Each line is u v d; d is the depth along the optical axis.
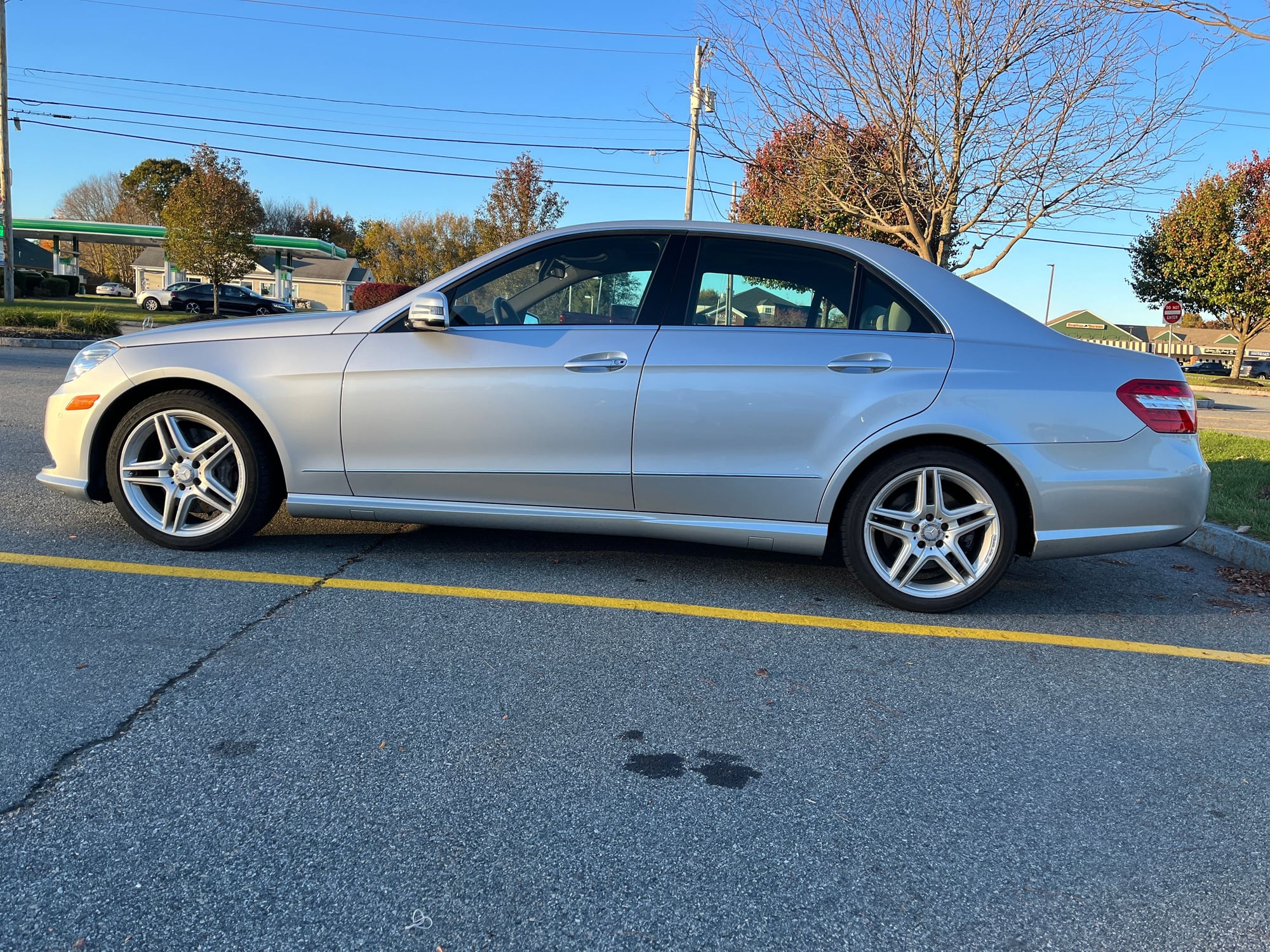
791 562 4.46
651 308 3.79
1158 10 6.42
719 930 1.78
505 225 35.72
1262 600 4.32
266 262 56.00
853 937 1.78
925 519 3.69
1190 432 3.69
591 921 1.79
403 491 3.88
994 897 1.93
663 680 2.96
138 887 1.81
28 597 3.34
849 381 3.61
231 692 2.69
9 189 26.66
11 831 1.97
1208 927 1.86
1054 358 3.68
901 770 2.45
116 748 2.33
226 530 3.96
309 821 2.06
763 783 2.34
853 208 10.70
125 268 72.62
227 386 3.82
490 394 3.73
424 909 1.80
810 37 10.00
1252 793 2.42
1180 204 31.34
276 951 1.67
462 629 3.30
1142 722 2.83
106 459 4.04
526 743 2.48
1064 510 3.61
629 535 3.83
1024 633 3.64
